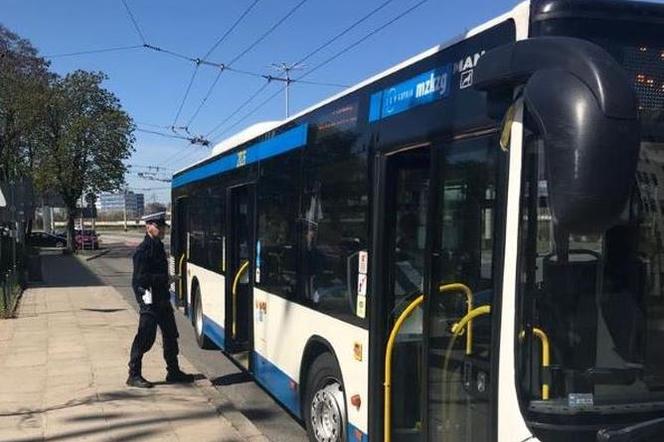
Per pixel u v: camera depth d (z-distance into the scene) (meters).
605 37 3.09
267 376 7.04
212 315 9.91
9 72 42.34
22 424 6.38
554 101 2.53
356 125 5.01
